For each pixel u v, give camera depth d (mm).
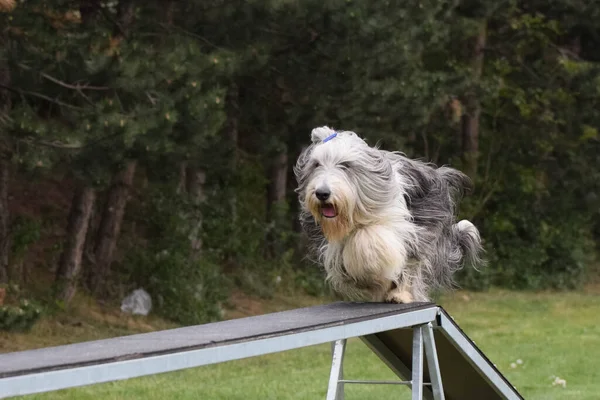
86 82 11547
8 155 12852
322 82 14086
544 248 22984
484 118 23672
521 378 12148
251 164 18812
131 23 13430
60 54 11312
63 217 18062
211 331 5352
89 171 11266
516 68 23109
